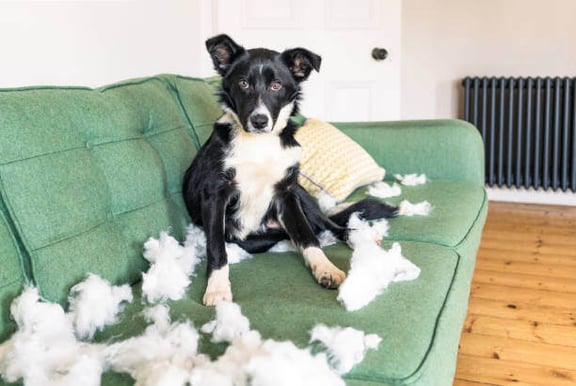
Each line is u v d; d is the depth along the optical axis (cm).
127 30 269
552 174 432
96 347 112
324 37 340
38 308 114
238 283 149
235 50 180
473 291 272
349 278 130
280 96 178
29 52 211
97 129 154
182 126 200
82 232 136
